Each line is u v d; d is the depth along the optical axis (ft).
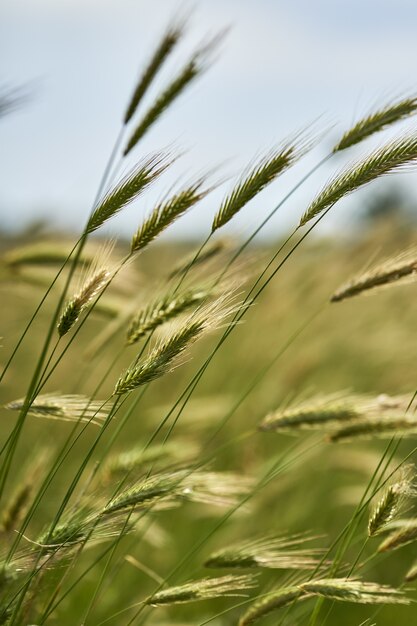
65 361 4.91
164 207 2.70
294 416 3.05
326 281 5.56
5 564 2.43
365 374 5.60
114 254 2.96
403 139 2.69
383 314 6.45
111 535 2.72
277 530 3.96
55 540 2.62
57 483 3.90
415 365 5.30
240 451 4.31
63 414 2.74
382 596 2.62
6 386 4.72
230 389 5.02
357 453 4.20
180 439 4.14
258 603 2.82
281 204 2.86
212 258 3.22
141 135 2.81
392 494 2.77
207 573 3.81
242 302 2.71
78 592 3.52
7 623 2.62
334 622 3.82
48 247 3.41
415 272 3.01
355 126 2.78
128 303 3.55
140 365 2.68
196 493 2.96
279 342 5.46
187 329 2.66
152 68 2.81
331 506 4.39
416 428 2.97
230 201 2.73
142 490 2.68
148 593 3.61
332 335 5.71
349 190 2.70
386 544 2.82
